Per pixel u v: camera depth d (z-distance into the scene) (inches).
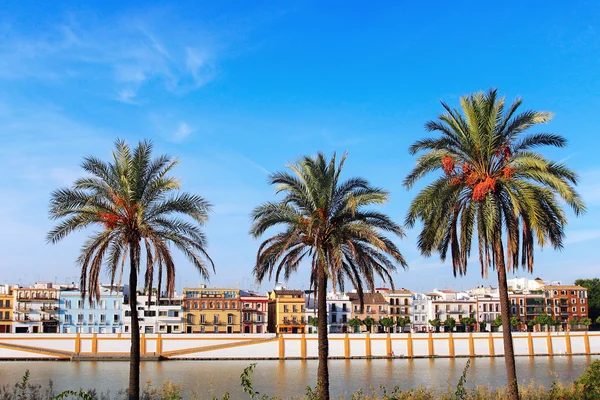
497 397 1732.3
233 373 4183.1
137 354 1672.0
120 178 1674.5
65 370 4333.2
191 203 1696.6
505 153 1504.7
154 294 6875.0
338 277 1808.6
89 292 1647.4
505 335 1510.8
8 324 6614.2
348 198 1696.6
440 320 7869.1
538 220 1411.2
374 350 5561.0
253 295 7682.1
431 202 1512.1
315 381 3713.1
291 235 1743.4
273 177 1748.3
